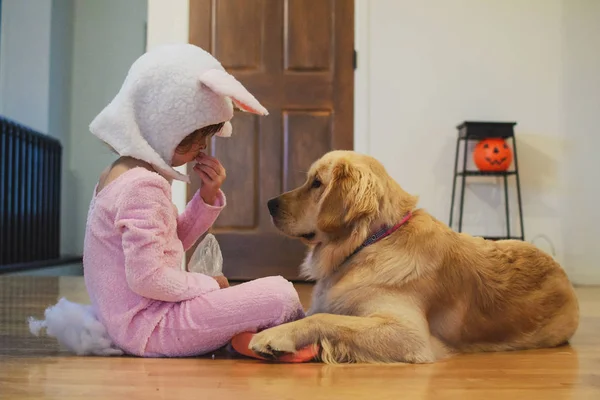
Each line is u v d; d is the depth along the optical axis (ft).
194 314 4.74
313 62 13.19
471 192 13.28
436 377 4.33
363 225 5.37
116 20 21.57
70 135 21.65
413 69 13.29
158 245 4.58
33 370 4.35
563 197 13.50
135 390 3.77
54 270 18.26
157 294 4.65
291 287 4.99
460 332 5.48
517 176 12.90
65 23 21.26
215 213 5.54
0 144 15.88
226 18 13.16
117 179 4.74
